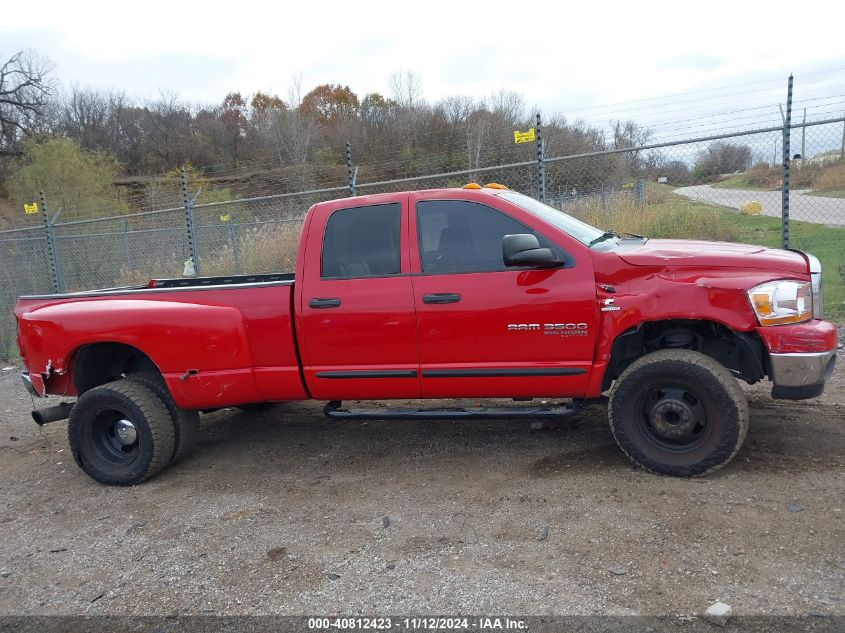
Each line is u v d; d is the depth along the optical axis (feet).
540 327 13.78
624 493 12.94
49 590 11.51
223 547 12.44
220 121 166.81
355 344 14.85
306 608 10.16
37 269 47.75
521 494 13.39
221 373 15.52
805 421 16.20
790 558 10.27
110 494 15.78
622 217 34.63
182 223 72.13
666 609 9.31
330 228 15.31
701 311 12.87
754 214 33.55
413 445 17.06
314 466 16.24
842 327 24.89
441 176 29.40
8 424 23.12
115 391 15.87
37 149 90.53
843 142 26.78
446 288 14.25
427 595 10.19
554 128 37.91
